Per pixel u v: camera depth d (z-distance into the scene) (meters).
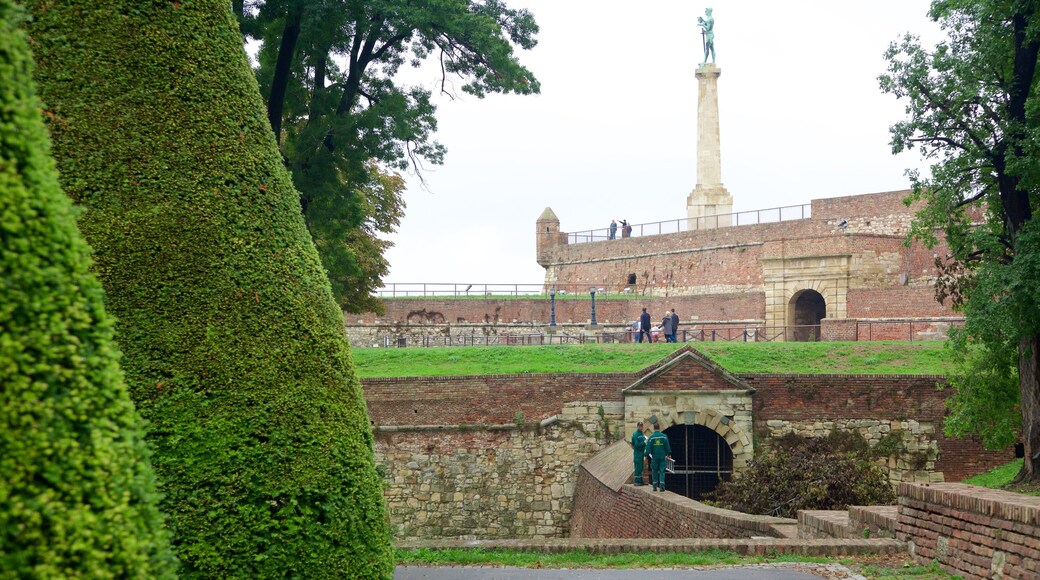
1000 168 24.56
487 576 15.42
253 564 10.39
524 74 34.50
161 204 10.66
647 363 39.75
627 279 77.31
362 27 31.98
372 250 51.62
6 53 5.89
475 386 37.41
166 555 6.64
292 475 10.66
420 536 36.88
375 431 37.12
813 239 57.78
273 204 11.27
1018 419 27.02
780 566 15.88
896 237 57.78
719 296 63.00
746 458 36.50
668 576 15.16
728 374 36.88
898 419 36.56
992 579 13.80
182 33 11.04
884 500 30.34
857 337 47.06
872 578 14.78
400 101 32.97
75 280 6.21
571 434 37.22
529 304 68.94
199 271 10.66
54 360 5.93
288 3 29.28
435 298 67.81
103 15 10.82
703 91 73.12
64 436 5.87
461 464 37.22
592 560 17.06
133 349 10.38
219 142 11.02
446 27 32.19
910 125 25.39
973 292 25.38
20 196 5.84
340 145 32.56
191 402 10.42
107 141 10.64
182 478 10.30
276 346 10.84
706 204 72.56
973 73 24.09
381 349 42.75
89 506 5.93
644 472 29.77
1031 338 24.36
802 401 36.91
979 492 15.13
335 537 10.84
